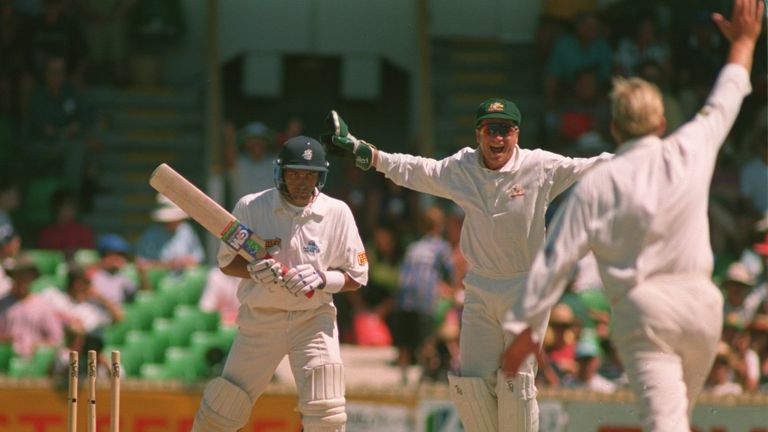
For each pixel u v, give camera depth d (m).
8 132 56.97
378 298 49.62
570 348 39.03
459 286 46.09
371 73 66.94
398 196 54.31
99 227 56.97
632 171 17.23
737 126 59.22
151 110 62.72
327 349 22.41
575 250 16.91
